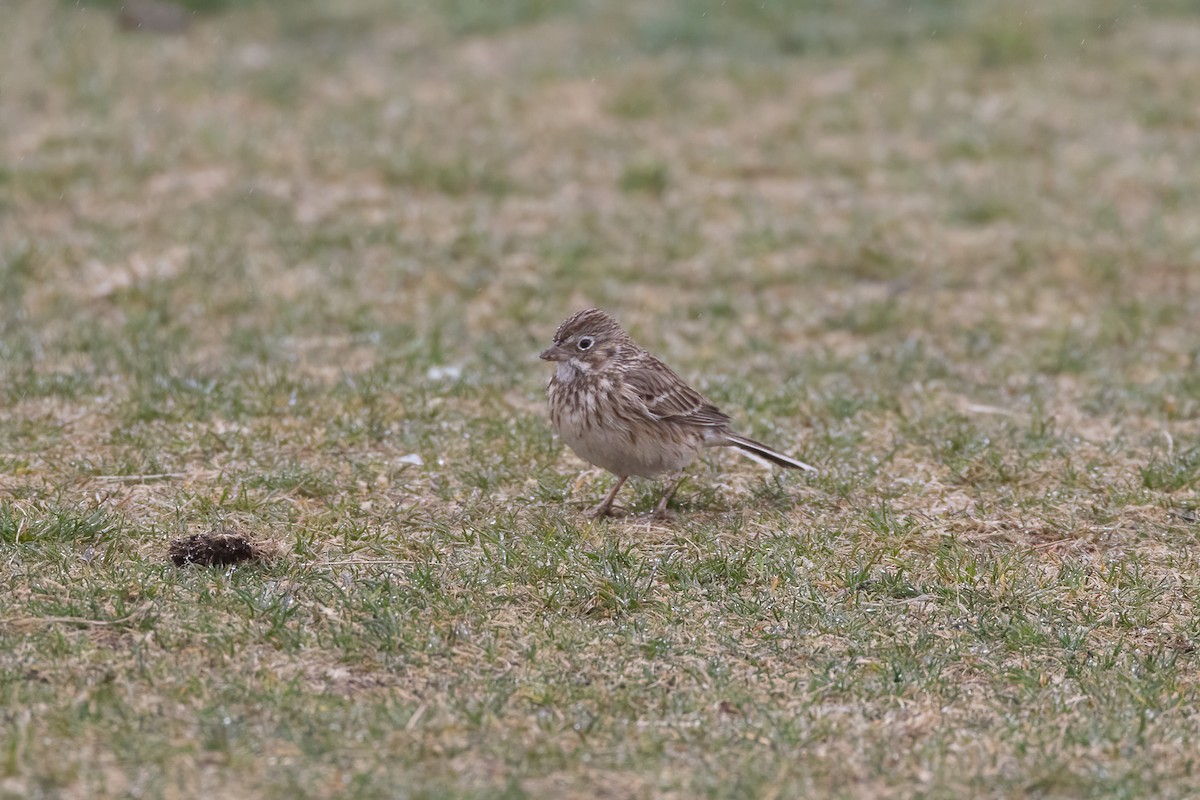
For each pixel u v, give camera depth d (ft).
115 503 37.09
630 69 85.25
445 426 43.68
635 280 59.77
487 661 29.84
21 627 29.99
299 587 32.65
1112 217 66.33
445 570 33.78
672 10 94.58
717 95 81.82
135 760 25.55
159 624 30.37
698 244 62.85
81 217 62.80
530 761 26.22
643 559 35.04
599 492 39.78
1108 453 42.78
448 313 55.31
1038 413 46.11
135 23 90.07
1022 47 88.89
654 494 39.68
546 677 29.25
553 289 58.18
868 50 89.86
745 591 33.63
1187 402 47.52
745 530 37.14
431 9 95.35
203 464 40.09
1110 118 80.07
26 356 48.83
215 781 25.13
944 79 84.89
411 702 28.12
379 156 69.72
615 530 36.96
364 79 83.25
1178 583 34.47
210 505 36.86
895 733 27.73
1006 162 73.87
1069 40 91.35
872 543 36.24
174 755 25.72
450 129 75.41
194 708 27.37
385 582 32.73
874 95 82.17
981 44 89.51
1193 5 98.17
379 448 41.75
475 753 26.45
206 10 93.40
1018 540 36.96
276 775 25.39
